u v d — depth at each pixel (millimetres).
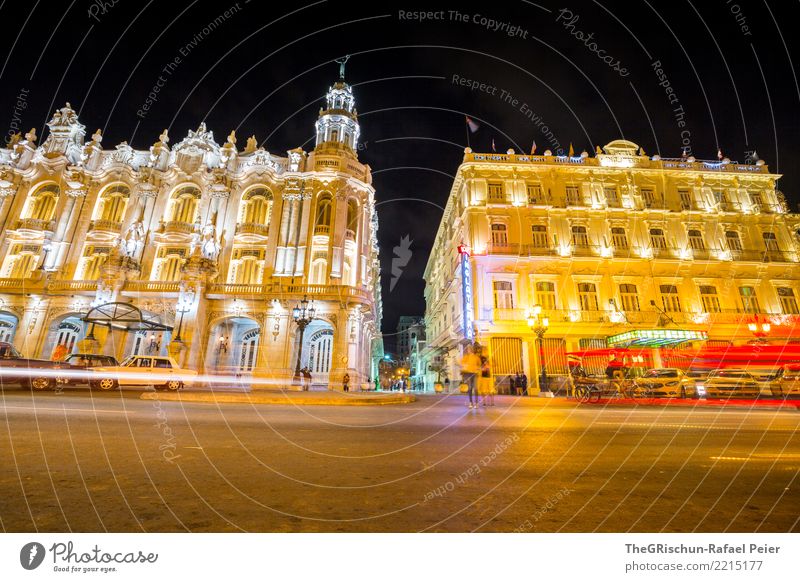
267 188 29188
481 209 27203
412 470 3051
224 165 29000
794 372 17203
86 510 1962
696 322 25391
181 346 23156
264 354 24906
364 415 7965
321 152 30078
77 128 31391
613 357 23938
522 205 27500
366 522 1944
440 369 35906
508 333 24938
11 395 10461
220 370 25516
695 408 11336
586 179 28516
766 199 28891
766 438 5051
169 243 27719
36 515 1866
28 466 2809
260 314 25766
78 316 25828
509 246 26625
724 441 4801
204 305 25312
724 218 28062
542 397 18203
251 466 3039
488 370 11211
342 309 25844
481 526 1934
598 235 27234
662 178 28703
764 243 27766
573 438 4898
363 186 30281
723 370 16781
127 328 22984
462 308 26062
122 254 26312
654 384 16219
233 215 28531
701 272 26703
